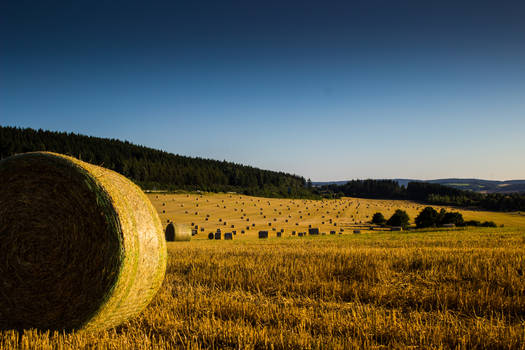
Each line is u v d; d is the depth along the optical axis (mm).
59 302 5031
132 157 115250
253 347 4203
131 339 4570
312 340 4348
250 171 145500
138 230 5250
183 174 111375
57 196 5168
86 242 5031
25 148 86750
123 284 4992
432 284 6832
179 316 5348
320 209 83562
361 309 5508
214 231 44250
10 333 4961
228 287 7191
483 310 5441
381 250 11727
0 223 5309
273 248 14297
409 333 4531
